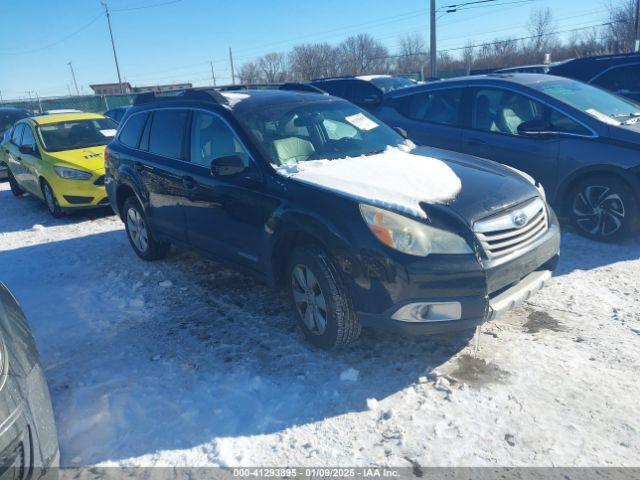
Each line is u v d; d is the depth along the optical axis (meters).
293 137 4.24
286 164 3.95
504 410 2.94
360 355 3.58
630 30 40.25
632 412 2.85
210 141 4.47
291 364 3.53
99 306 4.78
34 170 8.87
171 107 5.10
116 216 8.49
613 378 3.14
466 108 6.39
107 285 5.30
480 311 3.12
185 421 3.03
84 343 4.08
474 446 2.69
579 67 9.07
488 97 6.23
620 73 8.55
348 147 4.40
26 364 2.40
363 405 3.07
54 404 3.29
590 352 3.43
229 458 2.72
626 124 5.39
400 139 4.84
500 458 2.61
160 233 5.37
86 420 3.10
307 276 3.58
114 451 2.84
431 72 27.98
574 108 5.53
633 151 5.08
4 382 2.13
